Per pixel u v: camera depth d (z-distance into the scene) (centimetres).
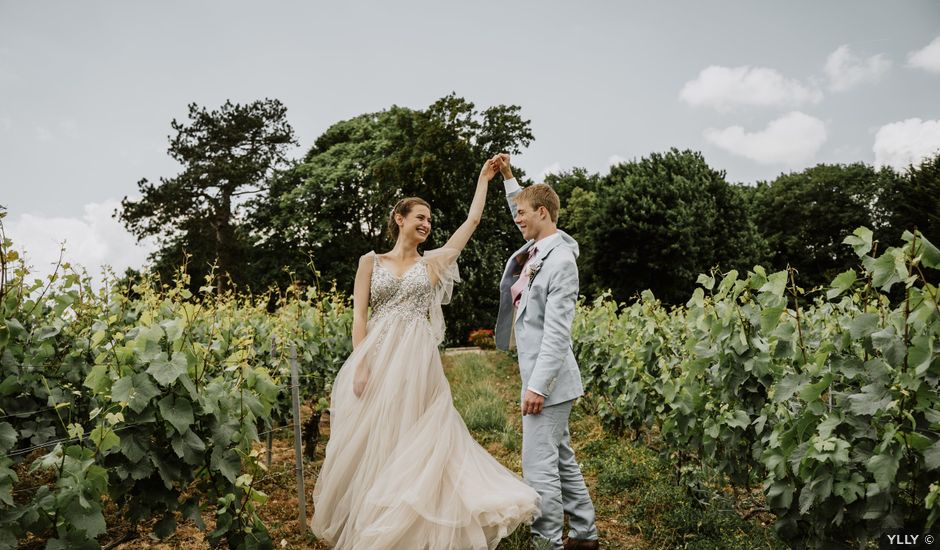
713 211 2873
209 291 437
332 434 310
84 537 202
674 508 357
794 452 227
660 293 2894
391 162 2281
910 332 198
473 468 282
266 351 515
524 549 294
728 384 306
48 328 344
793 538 246
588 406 727
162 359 240
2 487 195
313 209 2811
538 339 293
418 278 317
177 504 247
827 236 3516
